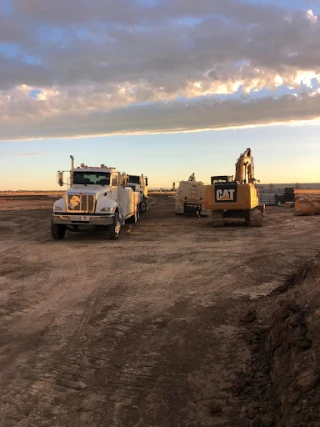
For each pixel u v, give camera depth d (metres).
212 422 3.65
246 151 21.78
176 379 4.39
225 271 9.11
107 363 4.78
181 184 25.69
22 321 6.16
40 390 4.20
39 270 9.56
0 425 3.62
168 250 12.06
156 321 6.07
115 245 13.22
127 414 3.80
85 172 15.27
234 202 18.22
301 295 5.62
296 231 16.25
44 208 32.69
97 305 6.88
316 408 3.19
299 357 3.99
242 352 4.92
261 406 3.79
